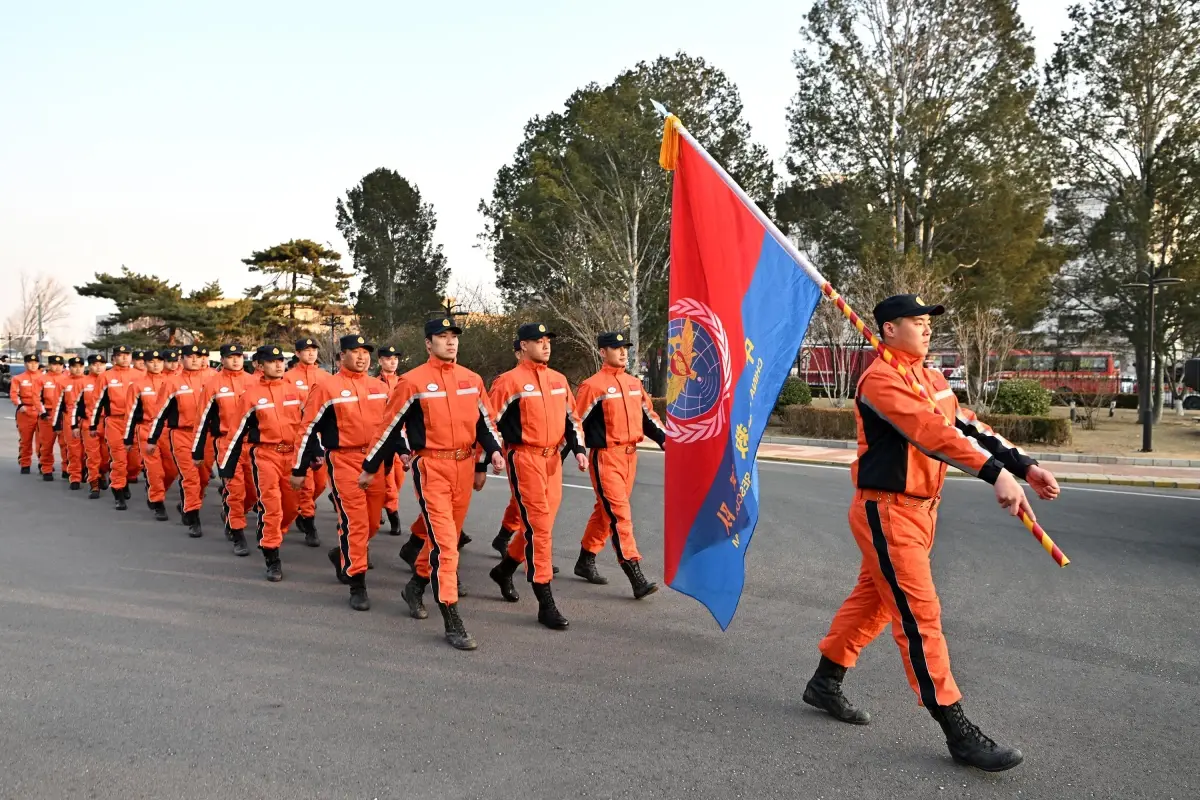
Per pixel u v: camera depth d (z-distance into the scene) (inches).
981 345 836.6
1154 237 968.9
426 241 1860.2
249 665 192.2
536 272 1274.6
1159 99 968.9
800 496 444.1
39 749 147.7
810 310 165.8
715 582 188.5
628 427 252.5
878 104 1039.6
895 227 1021.8
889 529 144.1
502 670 189.5
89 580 270.1
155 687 177.9
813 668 190.4
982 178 987.3
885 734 154.9
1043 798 131.0
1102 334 1041.5
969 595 250.5
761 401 174.2
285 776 138.2
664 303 1118.4
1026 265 1031.0
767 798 130.9
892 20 1036.5
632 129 1056.8
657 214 1107.9
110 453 424.5
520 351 234.7
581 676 185.5
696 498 193.5
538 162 1073.5
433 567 213.9
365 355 256.4
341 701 170.9
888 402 140.2
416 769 140.8
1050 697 172.4
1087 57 984.3
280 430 281.9
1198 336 979.3
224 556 311.3
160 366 413.4
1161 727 157.6
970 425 151.6
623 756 145.6
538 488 227.0
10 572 279.0
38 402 533.6
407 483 497.7
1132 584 262.8
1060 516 383.6
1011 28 1011.9
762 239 179.6
